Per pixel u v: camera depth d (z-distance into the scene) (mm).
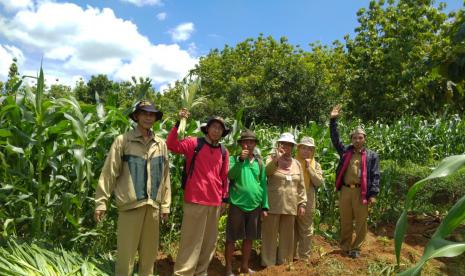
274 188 5027
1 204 4168
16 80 4430
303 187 5227
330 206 7039
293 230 5156
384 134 11633
